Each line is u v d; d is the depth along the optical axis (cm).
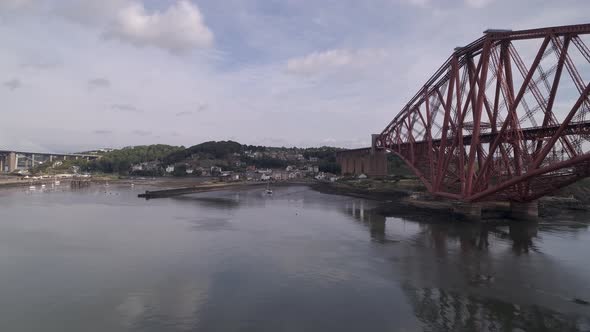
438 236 4741
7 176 18825
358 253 3853
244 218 6475
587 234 4838
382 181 13125
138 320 2264
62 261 3497
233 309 2427
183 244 4238
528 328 2178
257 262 3494
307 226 5578
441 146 6228
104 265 3375
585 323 2245
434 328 2175
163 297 2625
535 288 2819
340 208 8081
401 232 5041
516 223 5647
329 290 2772
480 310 2431
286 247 4119
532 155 4872
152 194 10881
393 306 2483
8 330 2131
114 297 2617
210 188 14700
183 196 11331
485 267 3353
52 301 2544
